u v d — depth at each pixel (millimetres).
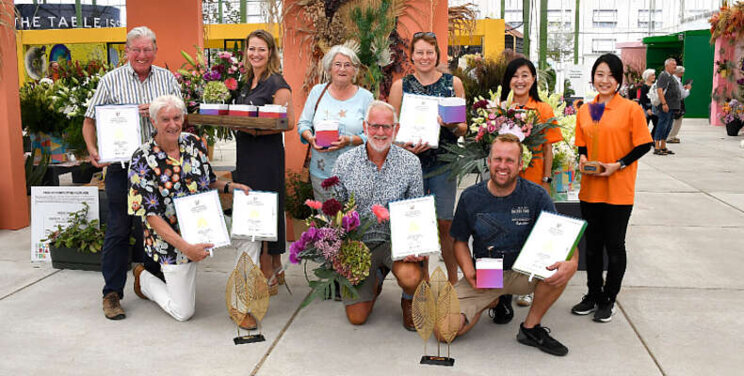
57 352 3357
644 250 5410
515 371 3129
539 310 3396
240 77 4457
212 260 5145
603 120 3717
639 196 7820
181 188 3664
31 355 3318
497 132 3924
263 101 4172
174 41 6559
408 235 3379
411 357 3301
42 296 4250
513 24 21875
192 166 3691
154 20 6559
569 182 5062
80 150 6898
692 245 5555
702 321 3791
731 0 20297
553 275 3182
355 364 3217
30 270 4840
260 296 3557
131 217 3988
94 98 4074
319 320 3828
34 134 7082
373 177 3650
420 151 3977
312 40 5469
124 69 4137
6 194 6023
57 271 4816
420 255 3355
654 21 25875
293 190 5555
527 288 3465
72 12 21094
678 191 8141
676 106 11828
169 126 3516
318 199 4297
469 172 3955
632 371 3127
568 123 4949
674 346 3428
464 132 4121
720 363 3215
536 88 4211
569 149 4871
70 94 6711
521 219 3416
